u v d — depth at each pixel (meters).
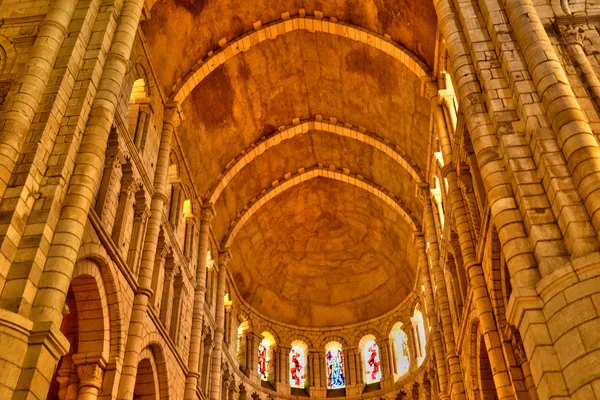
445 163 23.41
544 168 13.55
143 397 22.12
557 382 11.43
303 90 32.66
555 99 14.09
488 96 15.46
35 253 13.28
